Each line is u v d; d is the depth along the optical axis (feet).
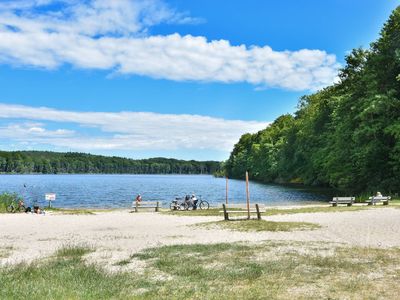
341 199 103.91
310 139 243.19
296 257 36.73
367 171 157.48
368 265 32.96
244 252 39.78
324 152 194.59
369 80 155.22
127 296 25.46
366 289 26.07
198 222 73.05
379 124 142.92
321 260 34.71
